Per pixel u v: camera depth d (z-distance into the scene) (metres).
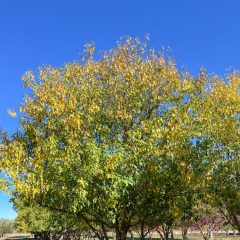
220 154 20.58
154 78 22.36
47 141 18.59
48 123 19.81
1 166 17.56
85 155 17.48
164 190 18.55
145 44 23.75
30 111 20.73
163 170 18.27
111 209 17.88
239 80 24.33
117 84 22.31
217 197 21.41
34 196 17.56
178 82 22.27
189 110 20.22
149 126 18.77
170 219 20.84
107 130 19.86
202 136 19.52
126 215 19.02
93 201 16.83
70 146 17.83
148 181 18.12
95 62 23.31
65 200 17.78
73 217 21.06
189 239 66.69
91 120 19.50
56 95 21.16
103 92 21.77
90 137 18.83
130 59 23.48
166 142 18.31
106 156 17.20
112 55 23.55
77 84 22.08
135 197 18.66
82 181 16.22
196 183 19.00
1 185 17.50
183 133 18.45
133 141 18.80
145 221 21.86
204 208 26.66
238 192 21.30
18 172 17.75
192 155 19.14
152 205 18.86
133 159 17.75
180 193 18.70
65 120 19.19
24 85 21.88
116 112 21.00
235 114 22.92
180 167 18.17
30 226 58.53
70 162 17.12
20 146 18.55
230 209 23.45
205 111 20.66
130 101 21.78
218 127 20.55
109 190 16.75
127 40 23.78
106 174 16.62
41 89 21.81
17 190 17.20
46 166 17.91
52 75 22.28
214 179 20.67
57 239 58.41
